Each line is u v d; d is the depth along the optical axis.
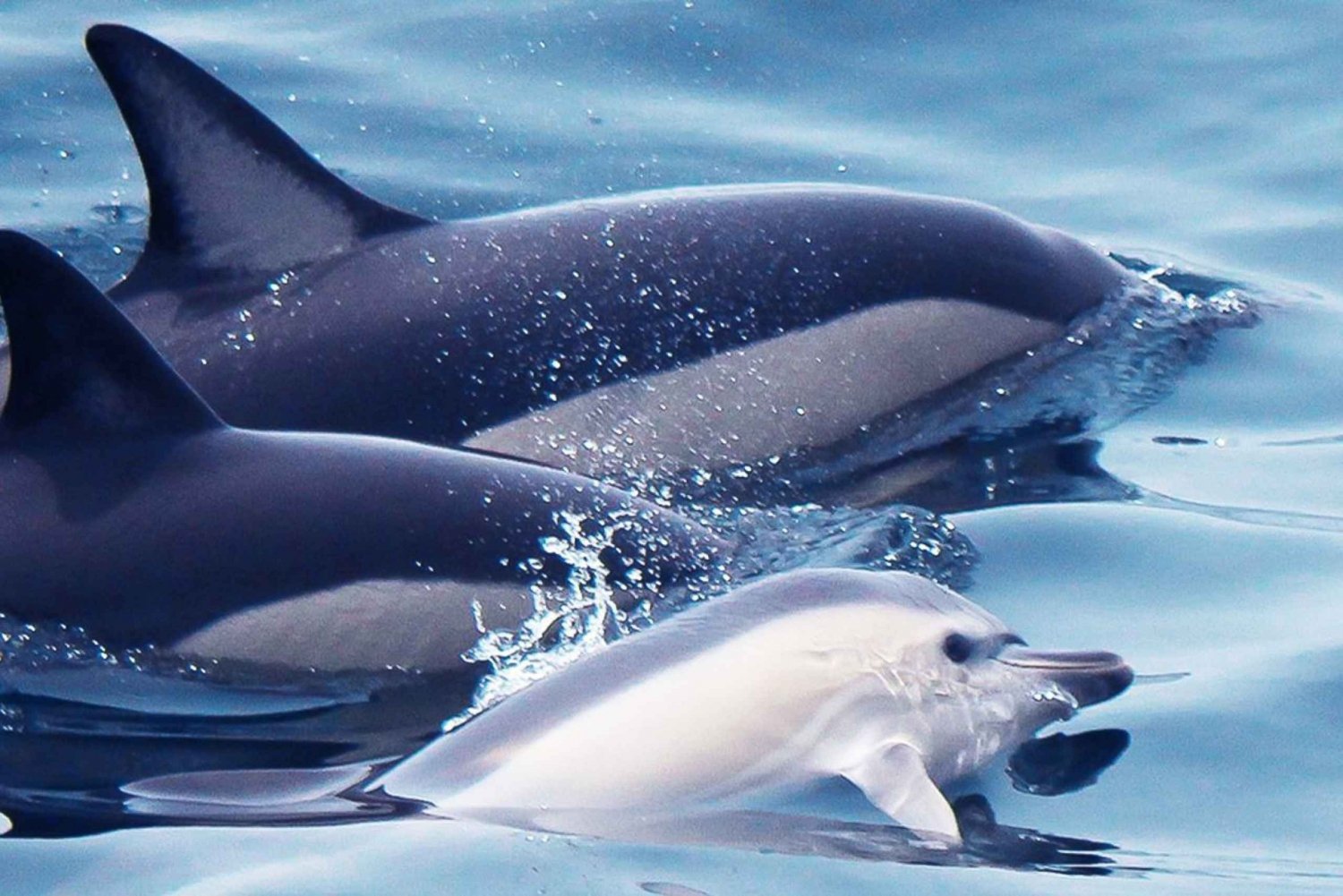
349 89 44.66
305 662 24.25
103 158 41.44
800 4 48.75
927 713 21.52
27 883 18.81
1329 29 48.22
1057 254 35.41
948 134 44.12
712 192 34.25
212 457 25.02
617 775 19.94
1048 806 20.88
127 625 24.03
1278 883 19.36
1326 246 39.09
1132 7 49.31
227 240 30.66
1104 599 26.12
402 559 24.80
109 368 24.59
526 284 31.53
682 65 46.41
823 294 32.94
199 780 21.45
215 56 45.75
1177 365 33.88
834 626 21.55
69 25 47.31
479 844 18.98
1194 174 42.50
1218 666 23.95
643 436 31.12
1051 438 31.67
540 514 25.77
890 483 30.62
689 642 21.16
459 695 23.98
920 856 19.44
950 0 49.22
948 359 33.28
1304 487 29.48
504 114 43.94
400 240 31.56
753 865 19.02
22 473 24.58
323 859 18.86
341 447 25.80
